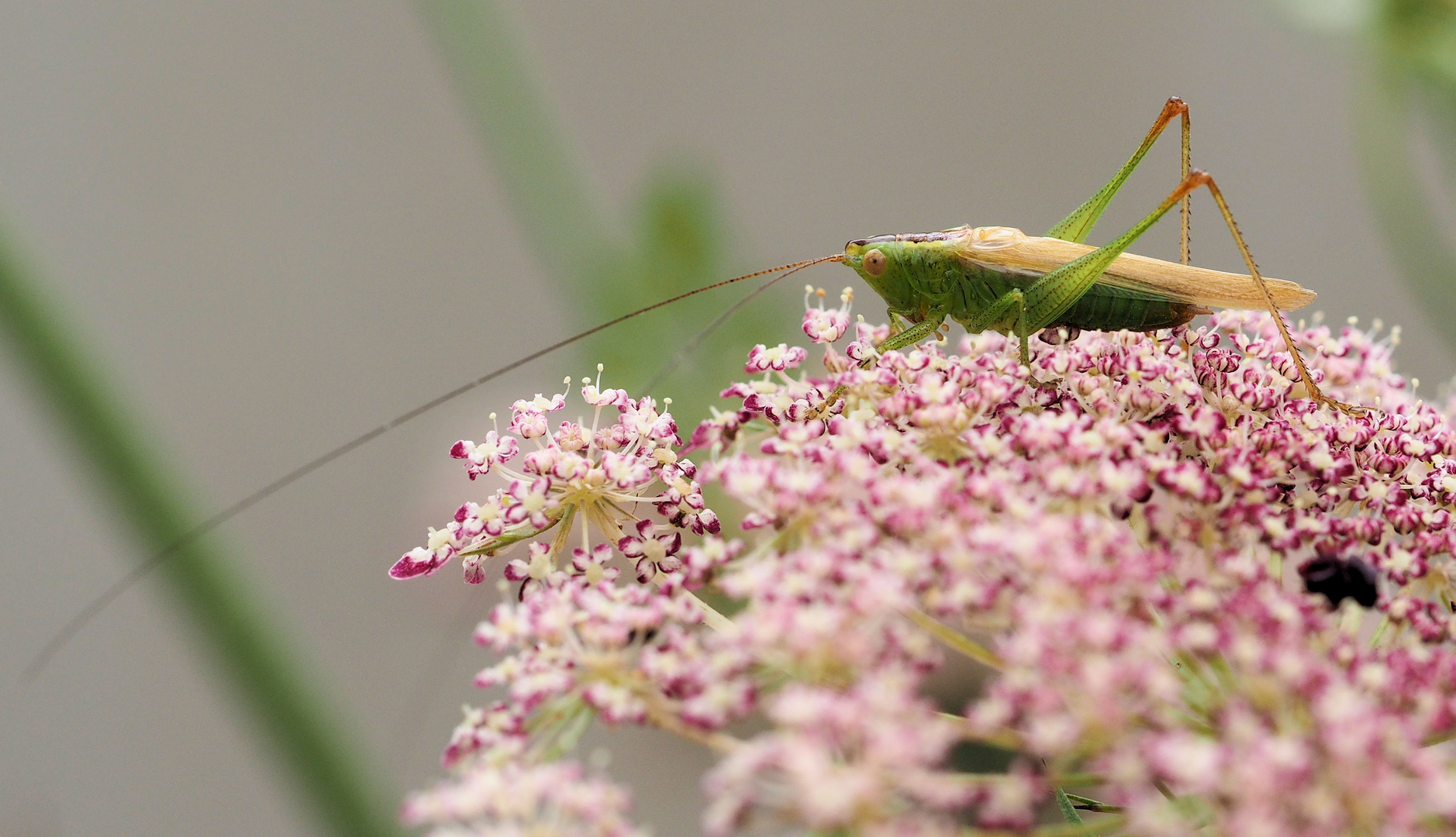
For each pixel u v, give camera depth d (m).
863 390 0.23
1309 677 0.20
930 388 0.22
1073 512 0.22
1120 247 0.24
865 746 0.19
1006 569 0.21
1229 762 0.19
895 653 0.21
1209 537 0.22
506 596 0.22
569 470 0.22
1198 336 0.23
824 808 0.18
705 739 0.21
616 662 0.21
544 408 0.23
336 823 0.23
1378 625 0.22
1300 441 0.22
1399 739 0.20
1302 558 0.22
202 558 0.23
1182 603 0.21
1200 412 0.22
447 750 0.22
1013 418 0.22
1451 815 0.19
